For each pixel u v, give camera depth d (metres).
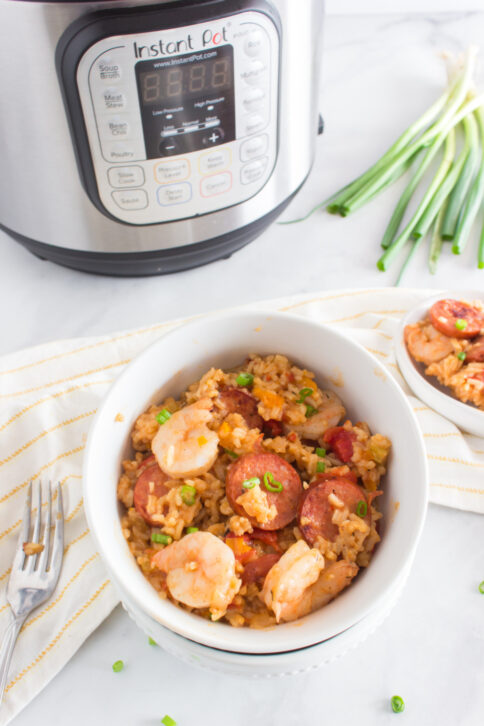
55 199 0.81
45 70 0.68
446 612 0.70
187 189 0.80
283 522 0.62
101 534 0.54
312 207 1.06
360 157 1.11
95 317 0.94
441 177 1.03
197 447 0.63
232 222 0.87
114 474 0.64
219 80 0.72
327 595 0.57
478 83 1.20
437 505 0.77
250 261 1.00
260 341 0.71
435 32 1.29
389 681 0.66
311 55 0.80
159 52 0.67
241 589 0.58
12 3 0.63
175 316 0.94
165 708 0.65
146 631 0.59
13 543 0.73
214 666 0.54
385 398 0.64
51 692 0.65
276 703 0.65
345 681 0.66
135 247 0.86
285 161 0.87
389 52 1.26
